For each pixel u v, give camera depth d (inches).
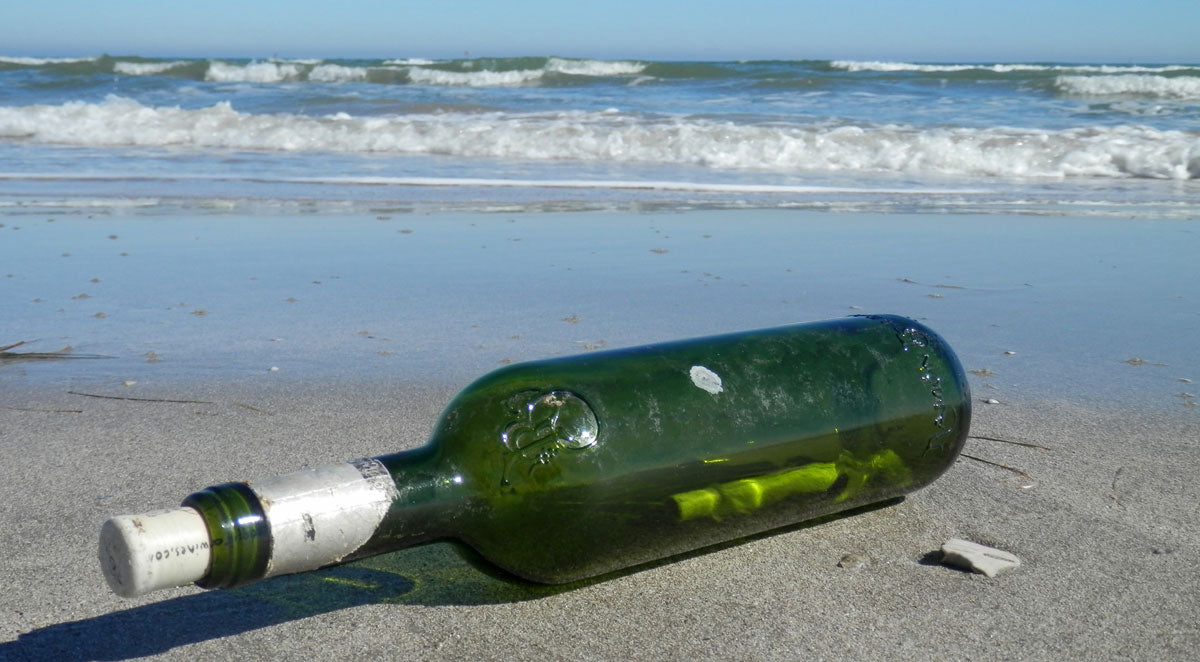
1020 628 24.0
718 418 24.3
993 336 46.8
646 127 128.0
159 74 242.2
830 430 25.2
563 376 23.9
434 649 23.2
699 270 61.8
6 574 25.3
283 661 22.8
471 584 24.9
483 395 23.2
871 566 25.8
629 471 23.5
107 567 20.3
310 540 21.0
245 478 29.8
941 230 77.4
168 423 33.7
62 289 55.2
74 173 100.6
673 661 22.9
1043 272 61.9
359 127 129.3
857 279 59.6
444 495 22.2
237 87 201.9
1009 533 27.2
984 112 162.4
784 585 25.1
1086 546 26.7
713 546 26.4
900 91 201.6
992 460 31.1
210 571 20.5
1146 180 109.2
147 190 91.0
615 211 84.7
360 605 24.3
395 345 44.8
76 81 199.9
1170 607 24.6
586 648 23.2
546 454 23.0
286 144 126.9
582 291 55.9
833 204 90.2
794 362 25.4
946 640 23.6
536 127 127.7
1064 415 35.1
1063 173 112.9
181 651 23.1
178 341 45.2
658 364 24.5
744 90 209.9
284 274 59.6
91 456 31.2
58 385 38.3
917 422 26.1
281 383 38.8
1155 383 39.4
